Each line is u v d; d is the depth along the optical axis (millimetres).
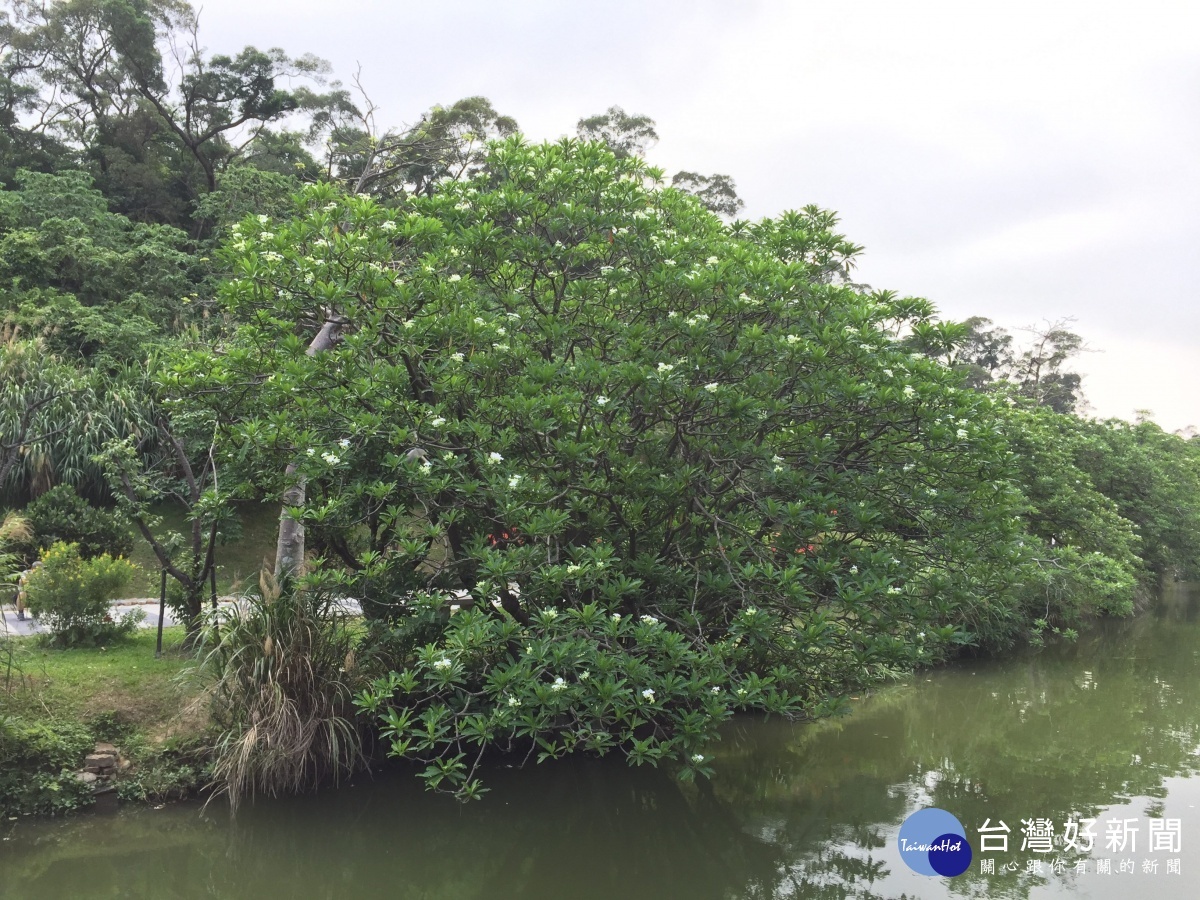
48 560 10414
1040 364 41375
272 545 18047
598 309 9016
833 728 12164
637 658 6934
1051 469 18688
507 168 9367
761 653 7922
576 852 8305
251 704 7883
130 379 15859
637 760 6941
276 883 7621
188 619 9992
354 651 8375
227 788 7715
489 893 7430
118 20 30469
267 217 8352
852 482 8188
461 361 7629
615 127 27688
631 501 8328
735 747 11000
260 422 7914
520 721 6969
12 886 7059
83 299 21469
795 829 8656
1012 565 8430
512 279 8906
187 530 17469
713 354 7992
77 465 16062
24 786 7547
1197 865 7762
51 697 8352
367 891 7469
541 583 6977
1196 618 25219
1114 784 10078
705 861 8094
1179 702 14375
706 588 8156
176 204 32062
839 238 9141
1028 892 7242
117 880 7398
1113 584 17281
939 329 8398
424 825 8336
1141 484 24641
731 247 8836
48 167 31312
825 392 7773
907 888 7383
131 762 7922
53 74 33125
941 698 14203
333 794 8117
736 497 8594
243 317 8617
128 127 32594
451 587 8758
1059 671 16594
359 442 7719
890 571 7844
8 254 20641
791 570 7207
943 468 8391
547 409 7543
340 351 7949
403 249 8555
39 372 16531
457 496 7910
